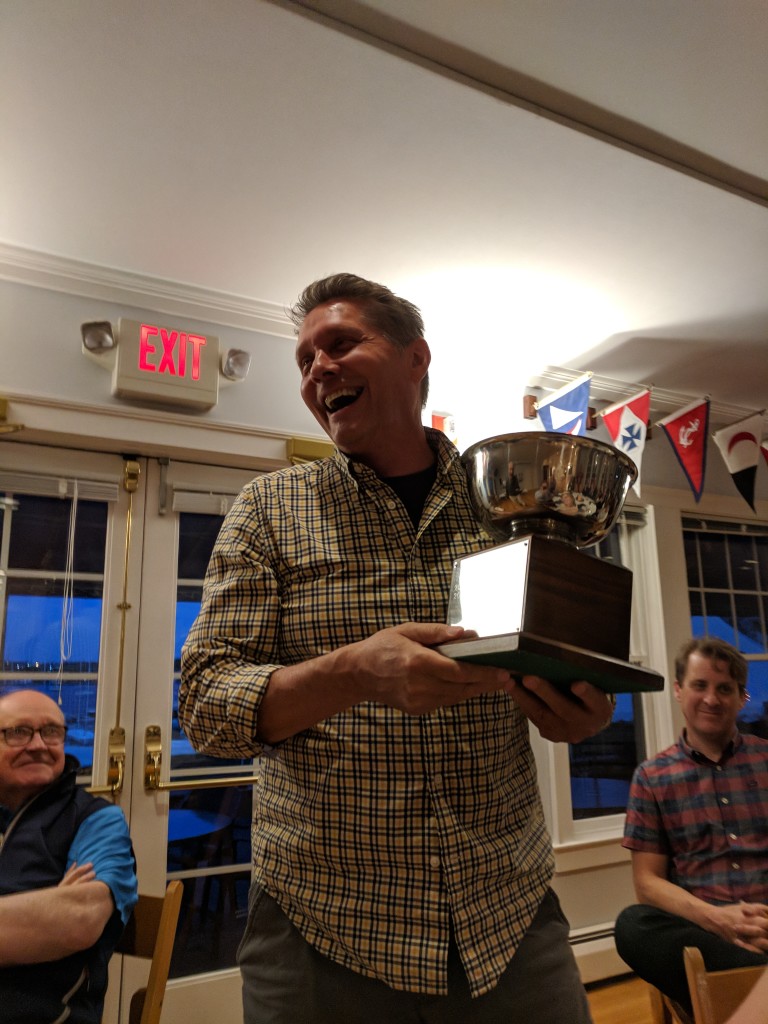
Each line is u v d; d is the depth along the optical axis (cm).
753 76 179
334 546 94
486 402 326
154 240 240
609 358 331
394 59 168
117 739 245
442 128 191
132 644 254
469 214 228
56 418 242
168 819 250
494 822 88
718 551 398
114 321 259
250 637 91
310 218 229
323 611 91
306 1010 83
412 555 94
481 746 88
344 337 100
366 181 212
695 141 202
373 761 85
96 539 258
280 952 87
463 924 81
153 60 167
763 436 409
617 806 334
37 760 170
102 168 205
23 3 152
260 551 96
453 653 67
